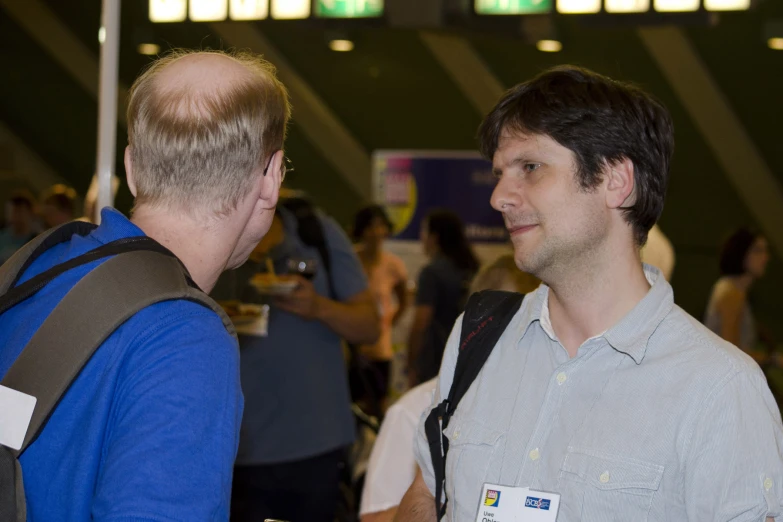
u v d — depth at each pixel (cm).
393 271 602
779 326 1159
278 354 277
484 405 132
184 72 115
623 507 114
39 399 101
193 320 106
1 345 109
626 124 120
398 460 197
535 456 122
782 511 113
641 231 125
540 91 124
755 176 1051
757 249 488
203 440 101
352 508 310
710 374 115
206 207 114
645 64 912
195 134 112
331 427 284
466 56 941
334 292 300
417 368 509
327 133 1112
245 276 280
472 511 126
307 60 995
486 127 130
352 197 1212
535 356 131
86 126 1120
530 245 123
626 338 121
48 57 1018
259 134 115
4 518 100
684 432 114
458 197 710
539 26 479
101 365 102
